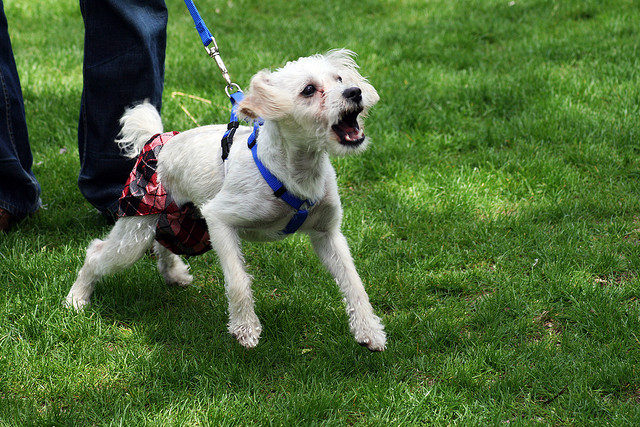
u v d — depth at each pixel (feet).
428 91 19.60
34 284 11.50
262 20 29.25
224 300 11.68
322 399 8.95
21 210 13.66
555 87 19.08
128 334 10.82
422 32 25.90
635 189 14.42
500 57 22.18
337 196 9.88
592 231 13.21
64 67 22.43
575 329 10.48
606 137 16.43
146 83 13.09
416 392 9.29
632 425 8.24
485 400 9.07
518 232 13.21
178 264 12.26
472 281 12.03
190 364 9.76
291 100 8.84
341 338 10.41
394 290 11.84
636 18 24.64
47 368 9.66
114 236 10.71
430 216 14.08
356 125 9.48
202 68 21.99
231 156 9.54
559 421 8.64
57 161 16.15
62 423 8.62
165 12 13.50
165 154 10.43
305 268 12.50
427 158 16.30
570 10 26.63
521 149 16.30
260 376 9.75
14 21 28.50
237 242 9.61
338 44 24.82
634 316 10.39
